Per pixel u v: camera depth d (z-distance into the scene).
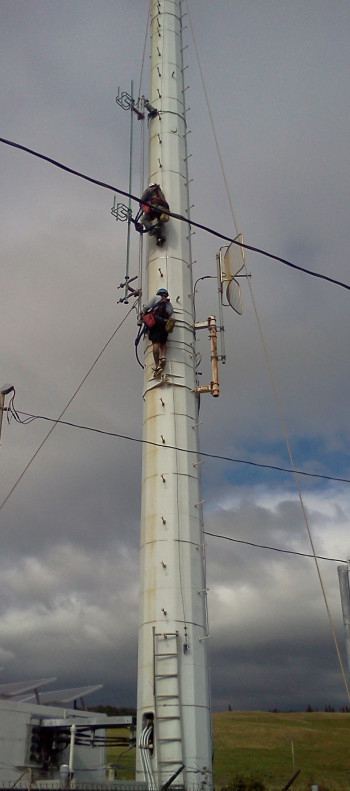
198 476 24.08
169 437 23.97
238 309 25.64
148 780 19.52
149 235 27.55
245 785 49.69
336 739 76.69
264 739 76.75
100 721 24.67
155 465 23.73
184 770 19.45
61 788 18.23
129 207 28.00
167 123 29.95
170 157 29.11
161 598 21.67
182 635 21.19
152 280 26.67
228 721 88.75
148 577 22.25
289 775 57.47
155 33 32.47
